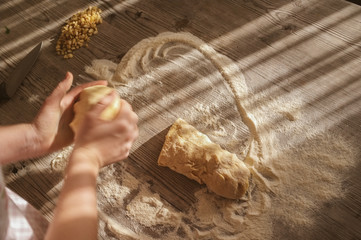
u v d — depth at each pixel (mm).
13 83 1046
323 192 885
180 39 1079
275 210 881
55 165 958
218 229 879
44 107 742
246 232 871
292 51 1034
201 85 1020
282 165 917
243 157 938
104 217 901
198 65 1044
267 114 969
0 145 697
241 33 1073
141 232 887
